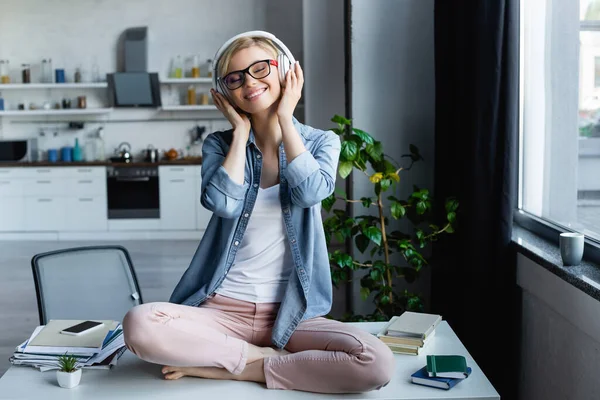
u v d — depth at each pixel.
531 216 3.33
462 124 3.27
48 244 7.98
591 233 2.65
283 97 2.10
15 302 5.39
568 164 2.87
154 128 8.88
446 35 3.50
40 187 8.25
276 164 2.19
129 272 2.81
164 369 2.03
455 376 1.97
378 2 3.84
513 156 3.05
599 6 2.52
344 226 3.61
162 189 8.23
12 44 8.80
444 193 3.59
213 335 2.00
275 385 1.97
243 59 2.08
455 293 3.41
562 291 2.51
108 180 8.25
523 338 3.03
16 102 8.86
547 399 2.74
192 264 2.24
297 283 2.13
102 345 2.13
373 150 3.48
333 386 1.93
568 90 2.85
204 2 8.72
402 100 3.88
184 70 8.79
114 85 8.52
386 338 2.24
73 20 8.76
